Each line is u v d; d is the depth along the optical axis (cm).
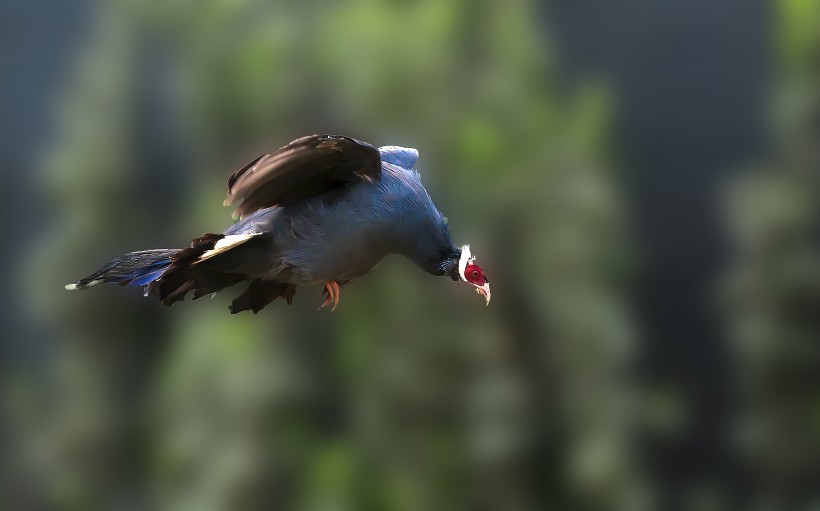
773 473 1375
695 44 1414
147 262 808
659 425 1339
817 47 1380
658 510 1362
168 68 1335
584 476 1262
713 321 1384
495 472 1252
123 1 1345
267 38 1292
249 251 802
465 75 1305
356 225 801
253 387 1251
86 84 1352
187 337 1294
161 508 1302
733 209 1378
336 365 1267
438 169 1275
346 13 1294
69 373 1362
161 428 1314
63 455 1362
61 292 1344
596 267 1285
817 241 1373
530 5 1355
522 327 1258
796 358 1352
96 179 1330
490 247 1262
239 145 1310
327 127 1287
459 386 1244
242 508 1259
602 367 1269
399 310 1244
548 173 1288
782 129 1390
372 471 1264
